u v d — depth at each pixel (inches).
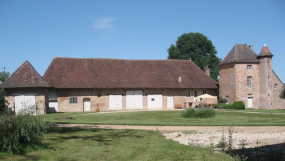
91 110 1341.0
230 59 1531.7
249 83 1503.4
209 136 467.2
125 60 1549.0
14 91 1112.2
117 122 691.4
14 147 328.2
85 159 308.3
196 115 864.3
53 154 330.0
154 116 925.8
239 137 457.7
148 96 1429.6
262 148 369.1
